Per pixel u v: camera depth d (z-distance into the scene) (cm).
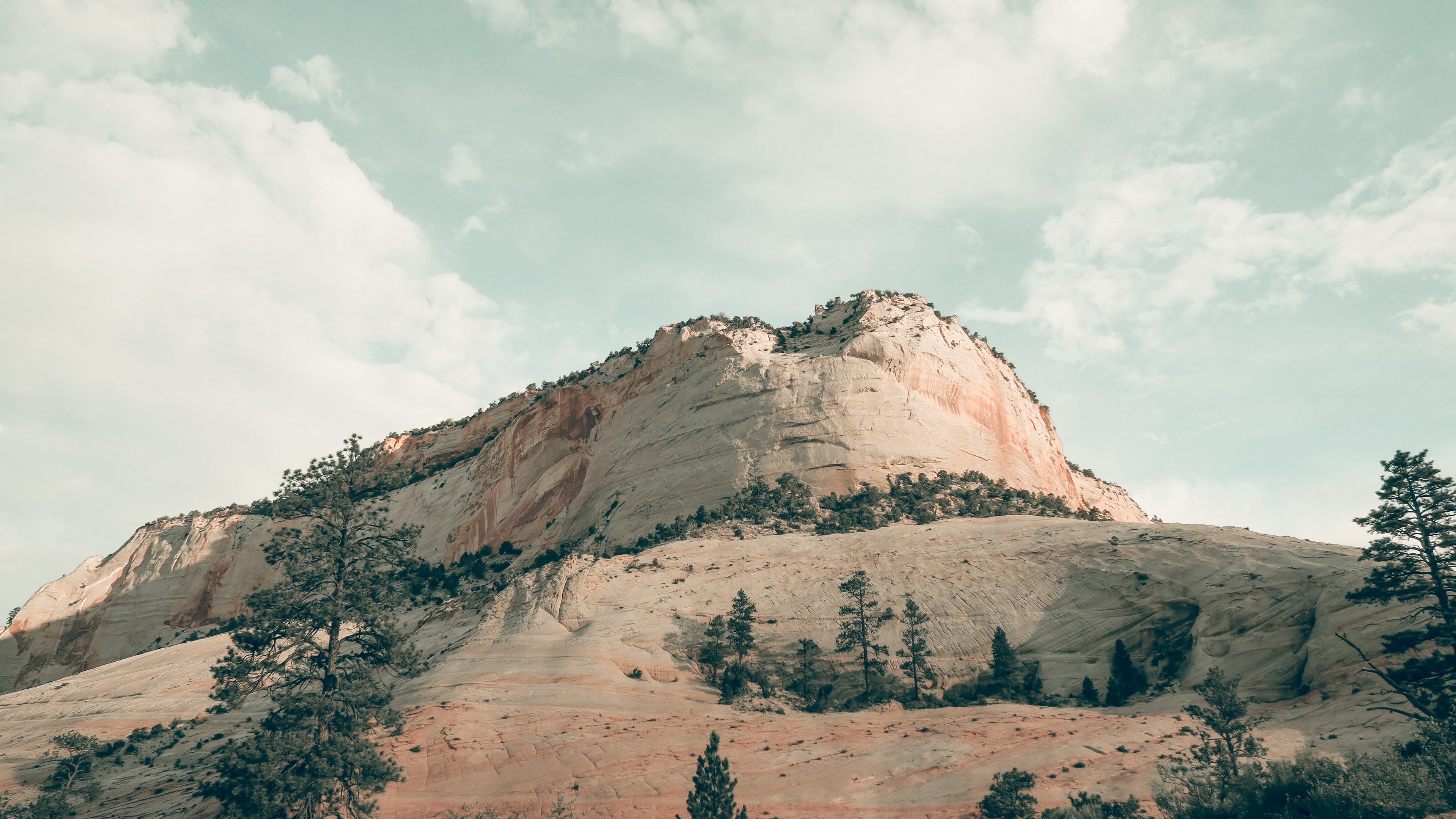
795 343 14738
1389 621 5025
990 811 3469
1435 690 3781
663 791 4159
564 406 15600
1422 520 4141
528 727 5366
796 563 8294
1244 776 2730
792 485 11088
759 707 5975
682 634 7156
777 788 4150
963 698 6147
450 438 18988
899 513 10144
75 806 5656
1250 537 7269
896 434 11812
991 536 8388
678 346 14950
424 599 11938
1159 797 3006
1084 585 7112
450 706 5834
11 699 9025
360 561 4112
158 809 5028
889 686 6322
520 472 15225
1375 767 2394
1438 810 2167
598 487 13625
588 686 6272
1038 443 14162
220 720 7400
